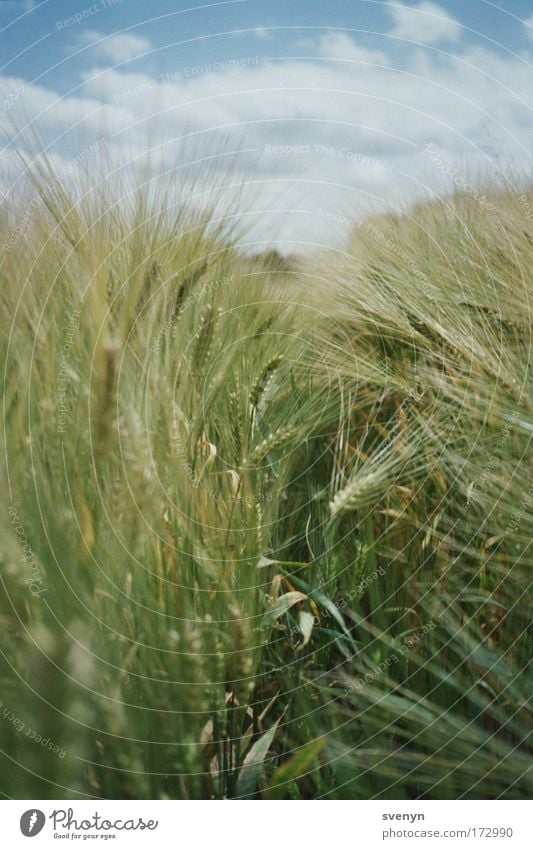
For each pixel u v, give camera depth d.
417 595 1.86
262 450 1.87
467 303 2.79
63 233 2.09
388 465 1.97
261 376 2.32
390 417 2.73
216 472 1.78
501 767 1.55
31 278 1.87
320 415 2.53
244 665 1.38
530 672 1.69
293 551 2.12
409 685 1.69
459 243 3.16
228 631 1.37
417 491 2.15
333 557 1.90
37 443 1.39
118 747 1.21
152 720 1.27
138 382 1.56
